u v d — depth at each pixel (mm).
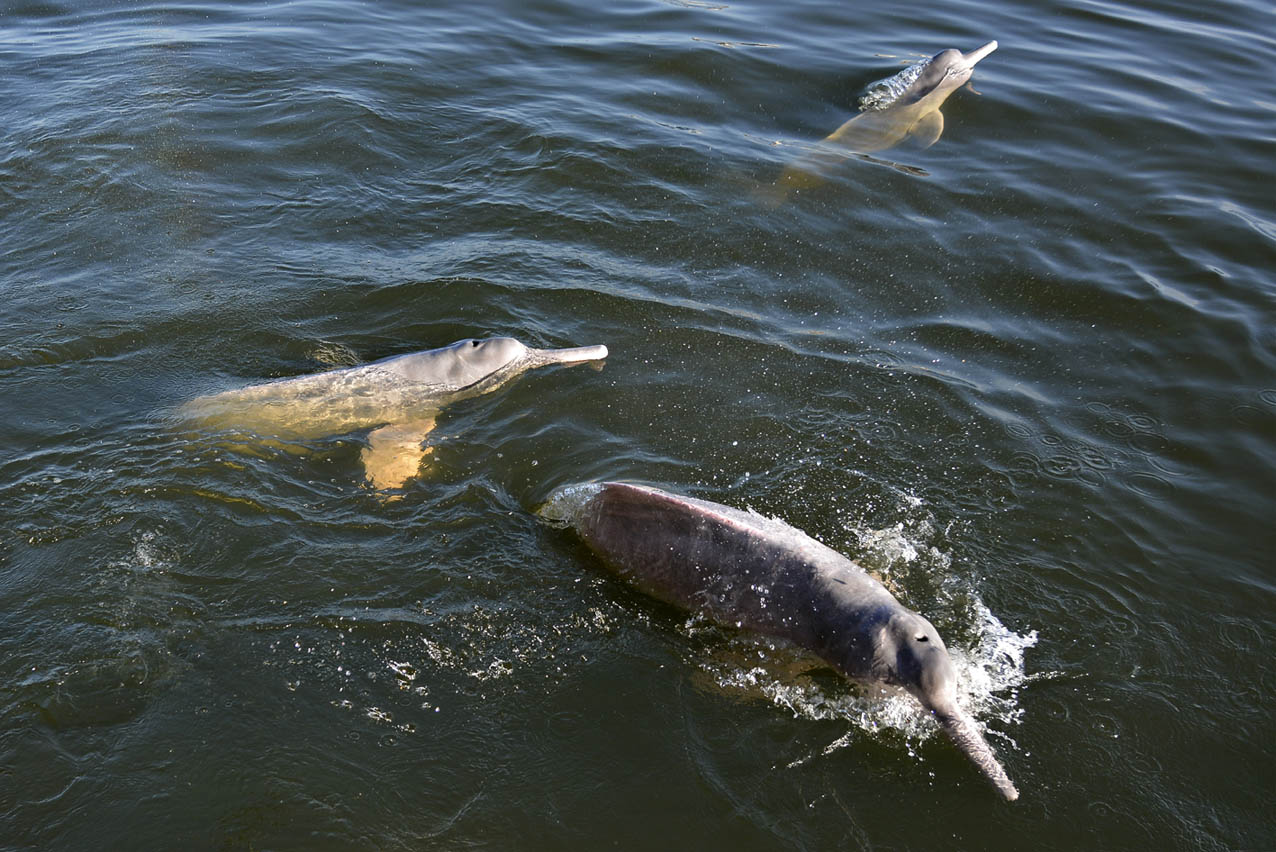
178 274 10234
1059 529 7590
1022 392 9164
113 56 14727
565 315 9984
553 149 12680
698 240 11250
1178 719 6203
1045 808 5684
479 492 7750
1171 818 5656
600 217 11531
